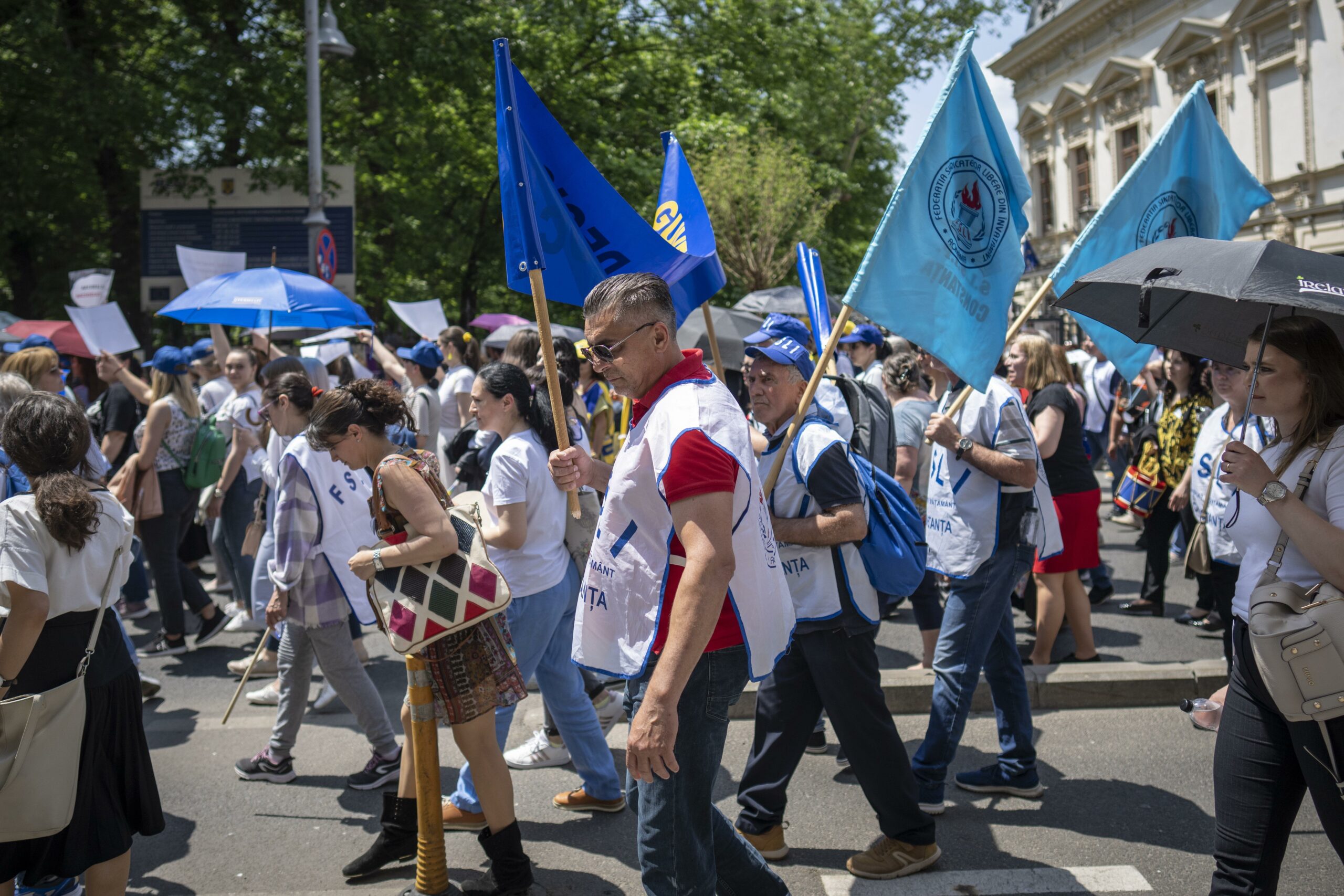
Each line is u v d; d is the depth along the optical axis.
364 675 4.47
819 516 3.39
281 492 4.36
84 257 18.50
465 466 5.24
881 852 3.62
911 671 5.50
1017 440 4.01
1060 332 18.44
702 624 2.34
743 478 2.52
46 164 16.38
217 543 7.04
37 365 5.27
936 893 3.49
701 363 2.65
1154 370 9.99
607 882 3.64
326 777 4.61
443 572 3.33
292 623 4.48
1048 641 5.72
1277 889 3.01
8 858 3.09
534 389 4.08
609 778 4.19
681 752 2.61
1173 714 5.16
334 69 17.36
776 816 3.72
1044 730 5.00
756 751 3.75
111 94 15.29
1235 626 2.82
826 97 24.92
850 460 3.47
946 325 3.79
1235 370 3.58
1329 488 2.61
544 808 4.25
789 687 3.67
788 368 3.58
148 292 15.64
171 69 16.56
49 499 3.01
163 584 6.61
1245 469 2.65
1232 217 4.94
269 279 6.89
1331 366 2.68
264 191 15.86
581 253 3.50
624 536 2.60
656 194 20.05
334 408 3.54
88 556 3.11
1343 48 20.11
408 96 18.11
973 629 4.03
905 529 3.51
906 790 3.57
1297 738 2.59
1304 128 21.16
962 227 3.83
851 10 27.20
